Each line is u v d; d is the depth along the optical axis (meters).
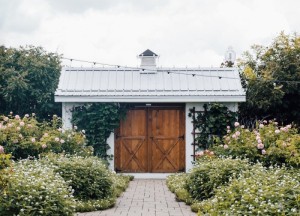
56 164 12.59
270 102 19.89
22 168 10.67
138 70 19.27
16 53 22.00
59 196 9.19
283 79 20.30
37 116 21.59
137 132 18.44
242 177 10.88
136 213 11.09
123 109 18.36
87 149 16.53
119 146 18.39
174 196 13.74
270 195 8.47
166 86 18.58
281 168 12.40
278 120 20.69
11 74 21.00
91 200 12.05
